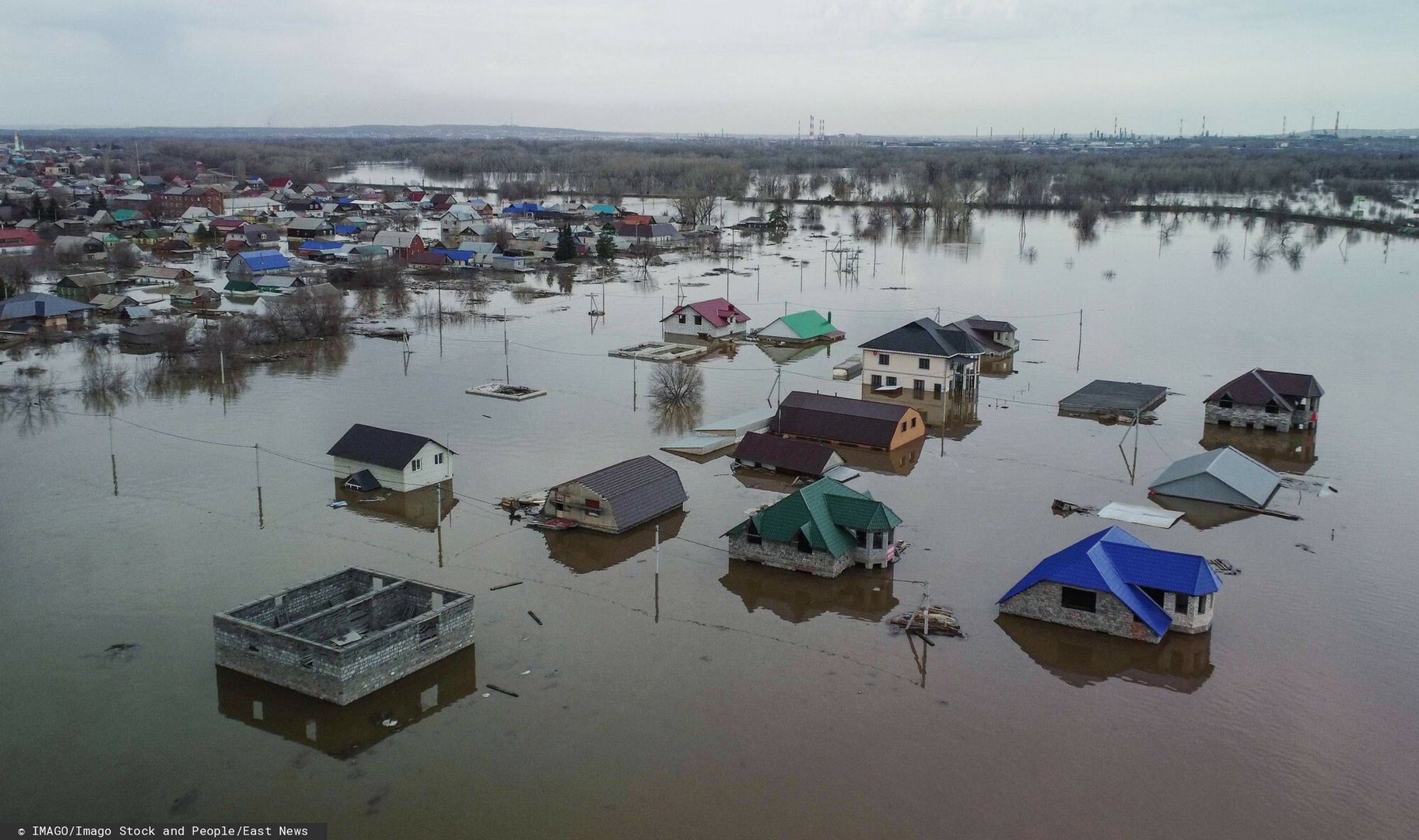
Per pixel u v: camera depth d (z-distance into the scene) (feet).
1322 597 170.19
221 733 131.03
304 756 126.52
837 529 182.29
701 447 242.99
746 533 182.91
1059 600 160.45
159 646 151.64
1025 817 116.78
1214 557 185.78
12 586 169.27
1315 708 138.31
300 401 287.89
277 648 139.44
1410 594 170.81
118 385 299.79
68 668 145.38
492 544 189.37
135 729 131.54
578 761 126.11
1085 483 226.38
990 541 193.26
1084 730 133.49
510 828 114.32
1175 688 143.02
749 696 140.67
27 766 124.06
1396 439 257.34
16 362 334.65
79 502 207.10
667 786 121.49
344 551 184.44
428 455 217.97
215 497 210.79
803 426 256.73
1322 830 114.83
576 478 222.28
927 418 279.49
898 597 170.81
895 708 138.21
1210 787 122.21
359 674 136.56
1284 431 262.47
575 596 169.48
